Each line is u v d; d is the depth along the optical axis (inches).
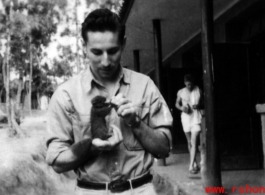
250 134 268.7
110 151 80.4
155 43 364.5
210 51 201.8
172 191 227.6
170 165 315.0
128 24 396.2
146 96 84.7
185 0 310.5
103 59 75.9
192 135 269.1
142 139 79.0
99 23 75.0
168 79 404.5
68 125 82.0
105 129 77.4
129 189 80.7
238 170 265.4
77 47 859.4
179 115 399.9
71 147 76.8
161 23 386.0
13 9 506.9
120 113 75.2
